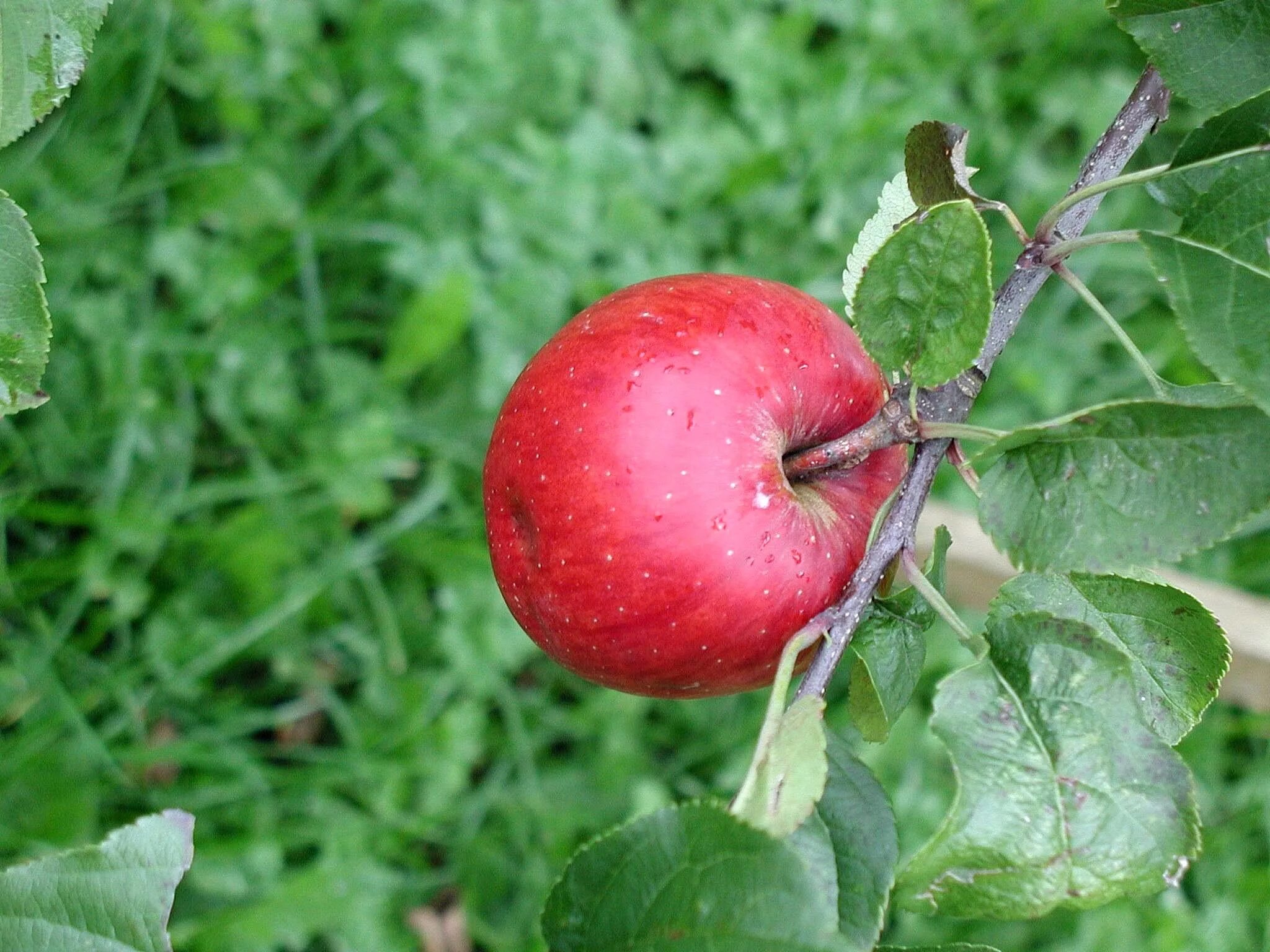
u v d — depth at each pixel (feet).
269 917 1.90
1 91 1.00
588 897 0.94
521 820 2.13
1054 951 2.14
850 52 2.84
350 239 2.42
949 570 1.88
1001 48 2.88
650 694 1.17
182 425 2.20
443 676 2.17
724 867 0.91
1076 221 1.12
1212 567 2.42
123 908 0.99
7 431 2.02
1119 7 1.06
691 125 2.76
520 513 1.14
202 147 2.42
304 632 2.18
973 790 0.96
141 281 2.25
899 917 2.15
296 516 2.20
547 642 1.16
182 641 2.08
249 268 2.30
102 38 2.20
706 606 1.09
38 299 1.00
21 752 1.87
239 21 2.46
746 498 1.09
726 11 2.83
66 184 2.20
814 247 2.67
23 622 2.02
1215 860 2.24
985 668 0.99
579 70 2.69
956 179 1.09
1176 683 1.10
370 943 1.97
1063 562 0.97
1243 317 0.96
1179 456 0.95
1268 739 2.33
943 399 1.07
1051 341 2.58
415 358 2.32
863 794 1.00
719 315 1.13
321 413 2.30
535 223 2.50
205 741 2.05
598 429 1.09
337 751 2.10
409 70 2.53
